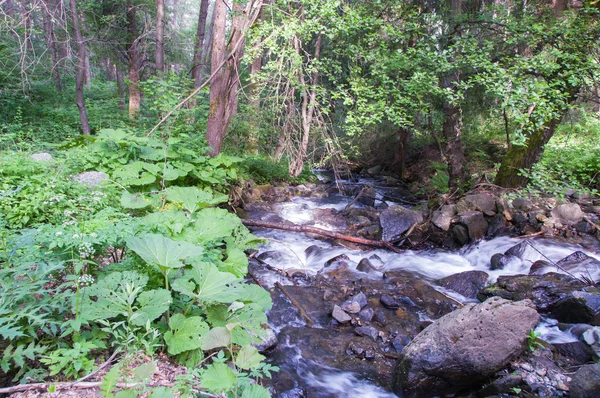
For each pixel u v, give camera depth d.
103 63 22.42
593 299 4.37
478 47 6.88
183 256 3.13
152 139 7.74
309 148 9.62
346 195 11.48
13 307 2.52
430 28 7.90
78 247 3.04
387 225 7.67
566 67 6.38
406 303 5.17
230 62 8.14
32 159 5.84
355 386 3.63
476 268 6.45
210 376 2.20
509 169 8.35
